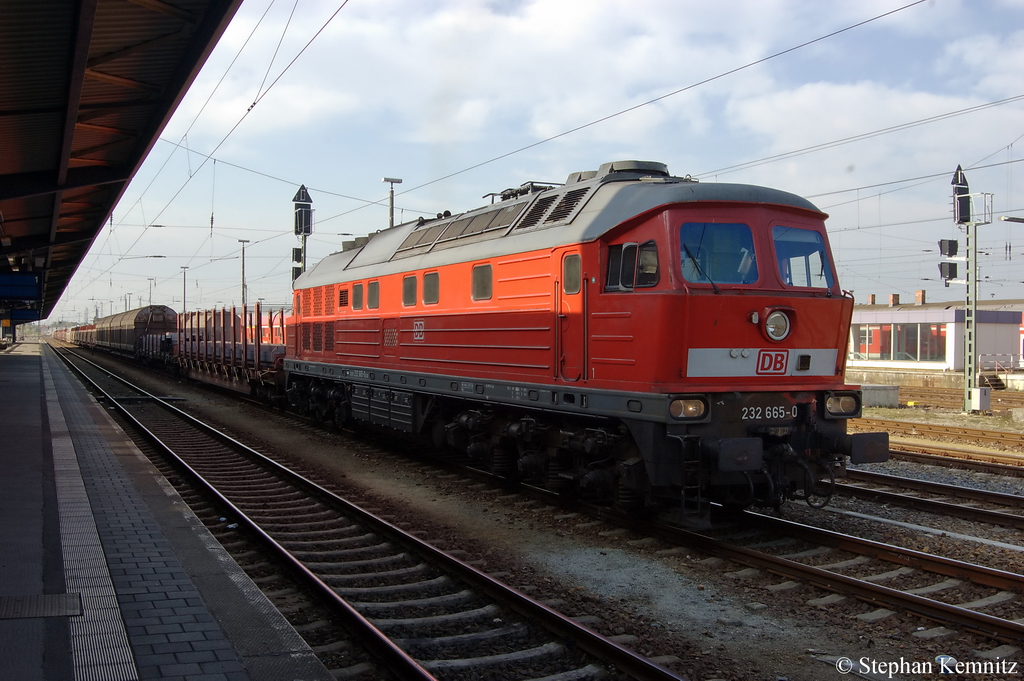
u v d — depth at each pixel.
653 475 7.66
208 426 17.03
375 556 7.66
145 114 11.29
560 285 8.94
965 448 14.73
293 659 4.40
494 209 11.00
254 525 8.11
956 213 21.88
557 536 8.35
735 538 8.10
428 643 5.37
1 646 4.45
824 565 7.19
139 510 8.02
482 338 10.43
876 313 41.03
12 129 10.77
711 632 5.70
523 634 5.60
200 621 4.95
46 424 15.16
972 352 22.36
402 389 12.76
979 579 6.55
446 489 10.75
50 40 7.94
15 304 42.75
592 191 8.98
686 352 7.61
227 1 7.84
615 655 5.02
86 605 5.15
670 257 7.70
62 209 18.36
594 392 8.33
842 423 8.50
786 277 8.25
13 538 6.77
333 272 15.86
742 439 7.34
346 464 12.98
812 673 5.03
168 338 37.16
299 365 17.44
